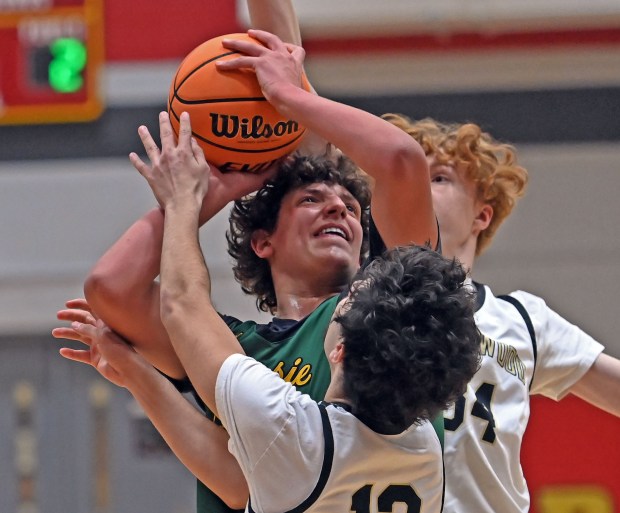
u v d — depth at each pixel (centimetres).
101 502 2150
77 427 2161
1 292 2091
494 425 715
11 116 2067
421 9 1986
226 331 650
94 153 2084
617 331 2053
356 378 582
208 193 727
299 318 750
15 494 2156
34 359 2158
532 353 766
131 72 2061
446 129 918
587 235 2059
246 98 716
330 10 1997
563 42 2044
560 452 2008
